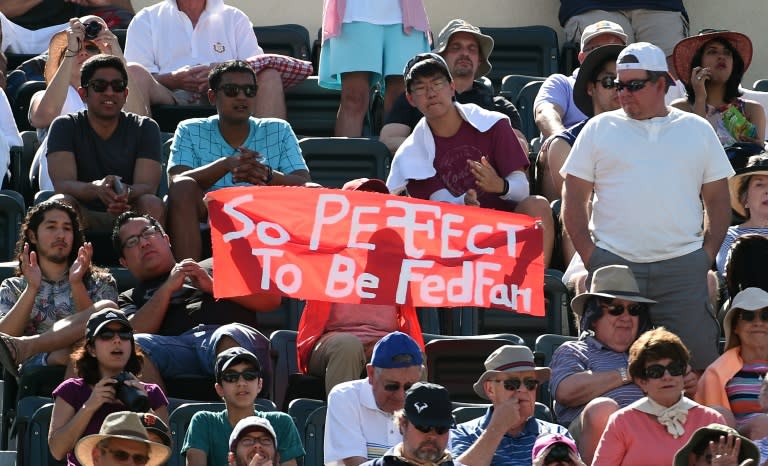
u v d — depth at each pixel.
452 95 36.56
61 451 27.88
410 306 31.84
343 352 30.84
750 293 30.48
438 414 24.73
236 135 37.53
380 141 39.97
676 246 32.00
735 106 41.81
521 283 30.92
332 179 39.91
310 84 44.72
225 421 28.11
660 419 27.97
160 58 45.25
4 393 31.61
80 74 39.69
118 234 33.31
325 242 30.59
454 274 30.77
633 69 32.31
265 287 30.36
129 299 33.22
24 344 30.98
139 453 26.39
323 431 29.41
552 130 41.47
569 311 34.97
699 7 51.06
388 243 30.72
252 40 45.91
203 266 33.31
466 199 34.88
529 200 35.97
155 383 30.66
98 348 28.66
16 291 32.78
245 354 28.06
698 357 31.95
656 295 32.03
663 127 32.44
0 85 44.59
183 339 31.64
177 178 35.47
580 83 40.50
